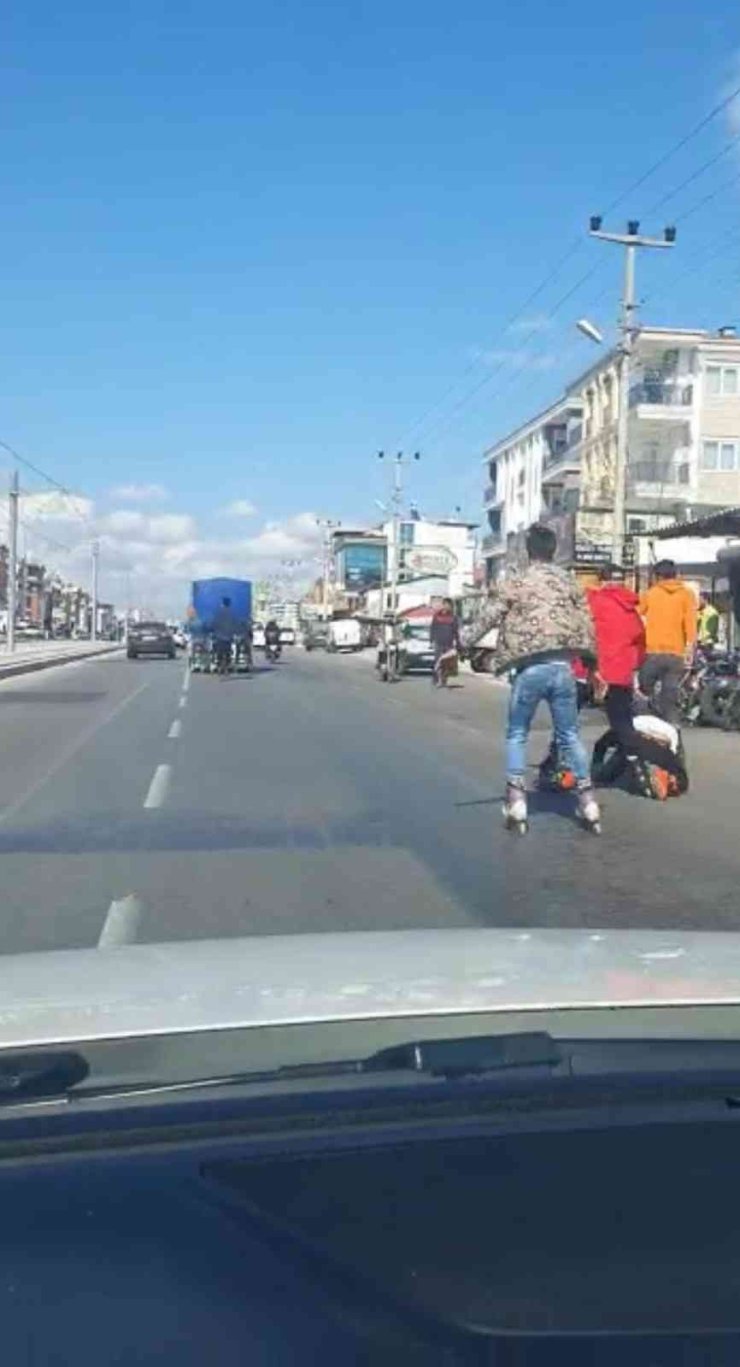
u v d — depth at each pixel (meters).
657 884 9.08
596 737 18.81
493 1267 2.12
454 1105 2.37
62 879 9.30
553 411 72.94
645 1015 2.98
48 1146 2.21
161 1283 1.98
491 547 85.31
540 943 3.74
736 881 9.19
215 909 8.35
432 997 3.03
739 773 15.05
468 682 36.94
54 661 49.53
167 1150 2.21
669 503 53.53
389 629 39.69
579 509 44.47
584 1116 2.38
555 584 10.94
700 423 59.41
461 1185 2.23
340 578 113.25
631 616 12.78
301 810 12.48
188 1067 2.58
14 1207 2.08
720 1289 2.11
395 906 8.43
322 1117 2.31
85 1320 1.92
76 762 16.56
